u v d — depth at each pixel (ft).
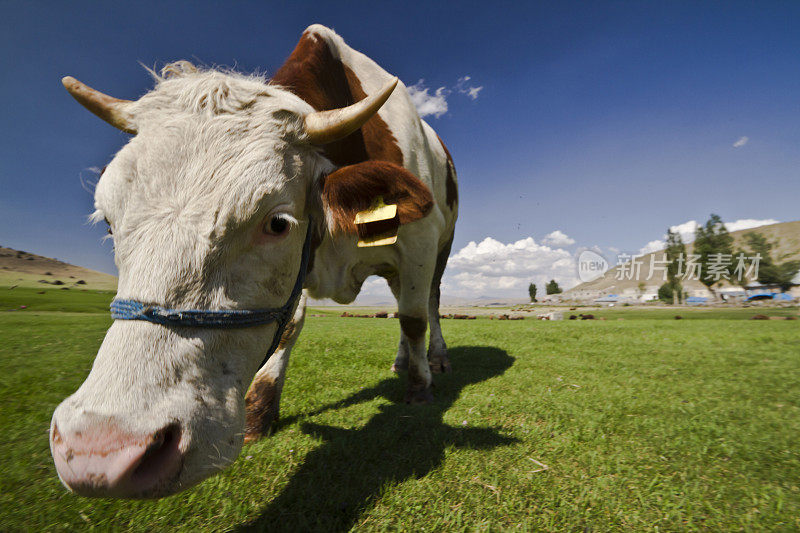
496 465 2.04
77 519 1.63
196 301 1.26
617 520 1.60
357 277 3.05
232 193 1.31
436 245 3.31
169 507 1.70
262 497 1.77
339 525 1.57
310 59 2.64
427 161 3.50
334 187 1.70
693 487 1.83
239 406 1.34
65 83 1.62
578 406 2.95
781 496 1.76
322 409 3.01
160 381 1.16
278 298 1.52
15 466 2.08
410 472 1.98
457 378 3.91
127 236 1.26
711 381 3.68
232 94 1.55
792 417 2.71
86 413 1.06
